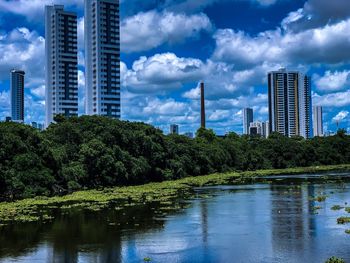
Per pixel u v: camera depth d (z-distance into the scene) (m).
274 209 59.44
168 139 126.88
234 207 61.81
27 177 78.81
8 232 45.41
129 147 108.06
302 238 41.47
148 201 69.44
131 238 42.44
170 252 37.22
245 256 35.59
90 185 95.12
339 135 194.00
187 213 56.84
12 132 82.69
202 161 135.38
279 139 176.12
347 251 36.56
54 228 47.38
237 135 181.88
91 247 39.03
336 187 88.06
